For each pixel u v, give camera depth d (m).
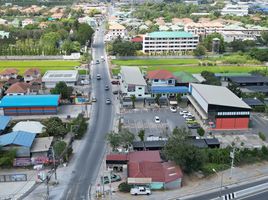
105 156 75.12
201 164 69.06
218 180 67.31
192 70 145.62
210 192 63.00
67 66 148.50
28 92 110.06
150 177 63.72
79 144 80.62
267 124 93.88
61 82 109.12
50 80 119.81
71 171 69.12
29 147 71.75
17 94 108.00
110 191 62.16
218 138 84.44
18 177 65.44
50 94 105.88
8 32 198.38
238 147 79.44
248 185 65.62
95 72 141.50
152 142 79.12
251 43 185.12
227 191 63.41
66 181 65.56
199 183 66.19
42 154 73.06
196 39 177.62
